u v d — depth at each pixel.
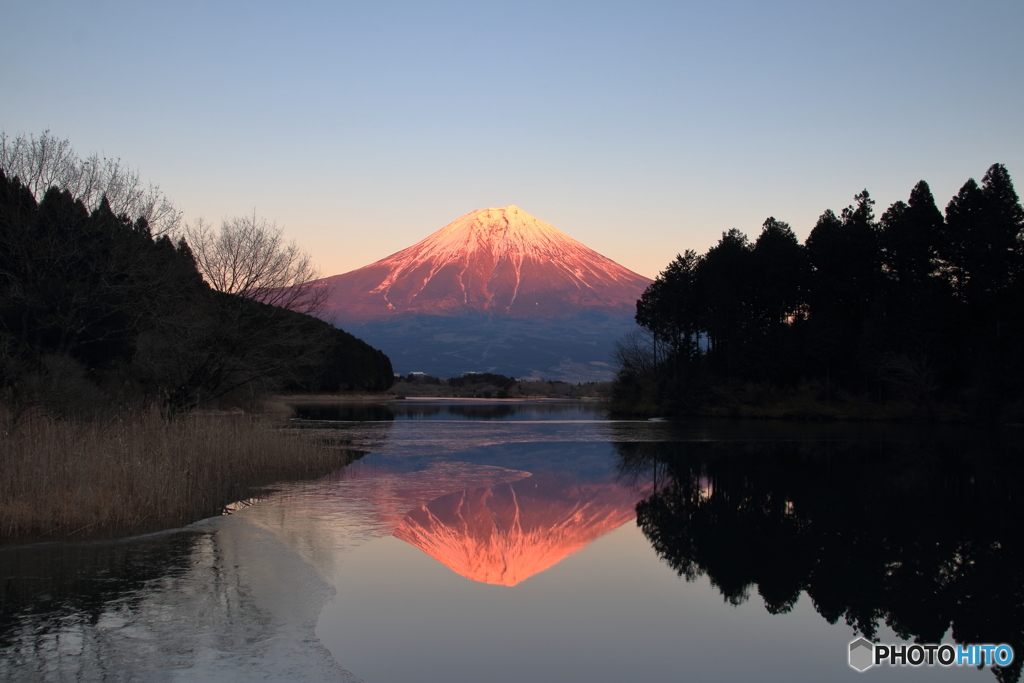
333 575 13.62
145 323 32.22
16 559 13.45
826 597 13.57
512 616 12.02
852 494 24.11
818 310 68.25
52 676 8.59
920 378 56.84
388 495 21.91
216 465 23.77
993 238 55.03
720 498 23.33
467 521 18.97
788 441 42.88
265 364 35.22
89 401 27.02
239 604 11.24
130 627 10.18
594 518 20.05
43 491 16.11
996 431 49.53
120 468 17.84
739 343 70.62
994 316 56.19
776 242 74.62
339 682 8.66
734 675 10.05
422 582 13.45
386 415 68.00
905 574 14.91
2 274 27.64
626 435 47.09
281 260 34.72
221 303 33.16
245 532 15.86
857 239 64.75
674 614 12.47
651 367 79.88
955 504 22.28
